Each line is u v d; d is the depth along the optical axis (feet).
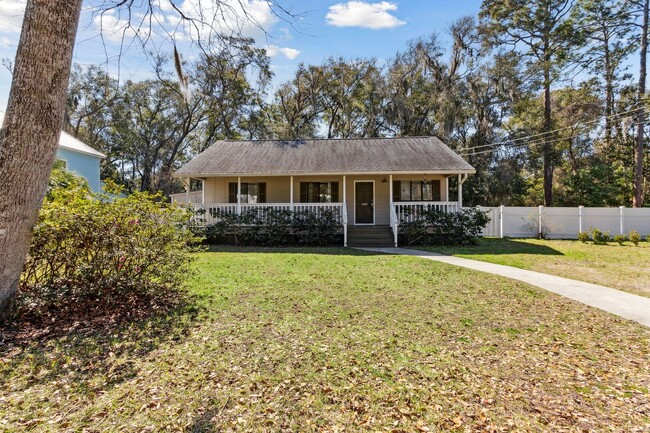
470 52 80.38
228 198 52.21
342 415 8.34
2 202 12.78
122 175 106.83
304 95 93.20
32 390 9.16
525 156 79.61
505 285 21.84
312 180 52.54
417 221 44.47
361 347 12.25
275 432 7.69
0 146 12.79
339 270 26.08
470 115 80.84
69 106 81.92
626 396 9.27
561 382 10.01
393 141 57.36
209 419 8.08
